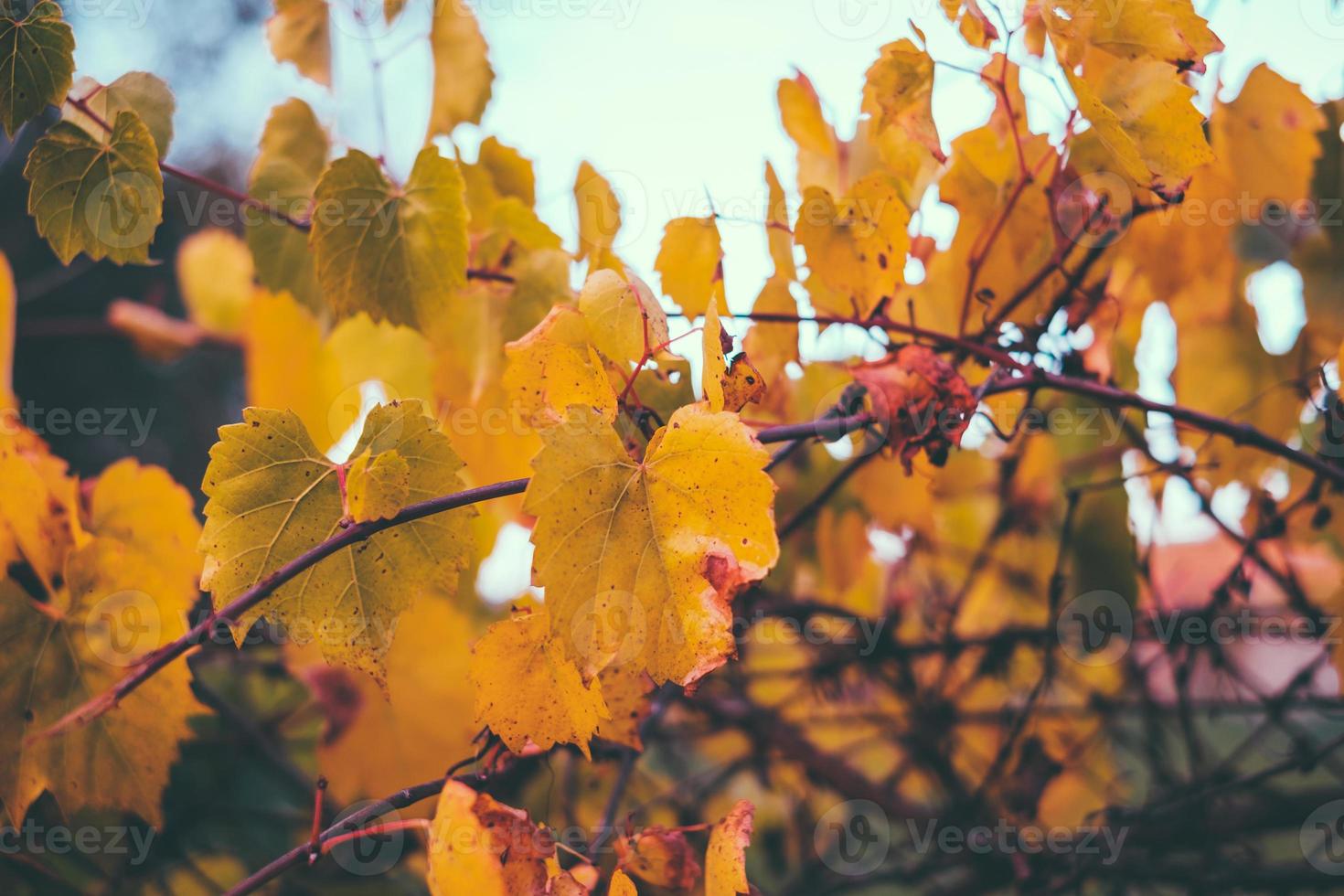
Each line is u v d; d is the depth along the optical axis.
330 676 1.20
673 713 1.34
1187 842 1.21
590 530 0.91
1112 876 1.21
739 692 1.31
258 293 1.22
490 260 1.08
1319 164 1.08
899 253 1.03
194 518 1.07
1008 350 1.07
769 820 1.51
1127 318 1.16
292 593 0.93
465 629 1.19
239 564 0.93
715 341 0.92
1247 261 1.13
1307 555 1.26
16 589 1.00
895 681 1.29
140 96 1.04
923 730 1.29
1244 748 1.23
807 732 1.47
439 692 1.19
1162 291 1.09
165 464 2.62
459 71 1.11
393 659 1.19
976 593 1.37
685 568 0.91
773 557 0.91
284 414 0.94
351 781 1.19
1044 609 1.29
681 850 0.96
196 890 1.26
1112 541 1.21
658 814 1.37
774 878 1.50
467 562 0.94
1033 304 1.07
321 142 1.12
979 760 1.39
